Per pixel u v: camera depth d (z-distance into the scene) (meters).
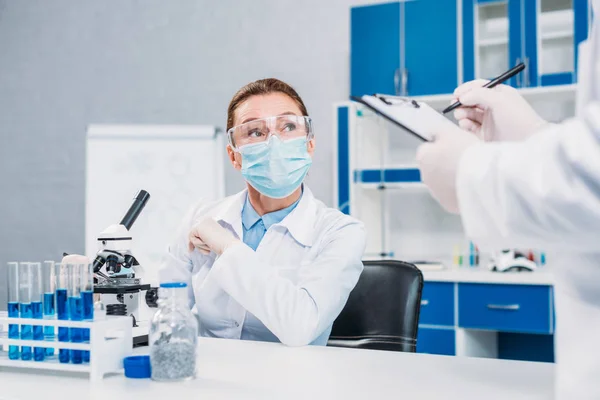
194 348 1.06
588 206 0.60
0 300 4.70
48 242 4.63
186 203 3.92
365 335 1.60
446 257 3.73
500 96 1.11
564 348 0.75
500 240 0.70
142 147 3.96
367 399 0.92
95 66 4.59
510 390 0.97
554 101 3.45
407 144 3.87
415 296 1.58
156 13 4.45
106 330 1.14
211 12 4.31
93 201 3.96
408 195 3.83
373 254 3.70
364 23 3.62
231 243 1.45
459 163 0.73
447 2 3.42
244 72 4.23
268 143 1.57
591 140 0.59
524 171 0.64
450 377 1.05
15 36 4.77
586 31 3.10
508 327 2.92
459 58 3.38
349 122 3.55
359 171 3.55
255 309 1.38
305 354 1.25
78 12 4.63
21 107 4.73
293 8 4.12
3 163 4.75
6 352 1.21
